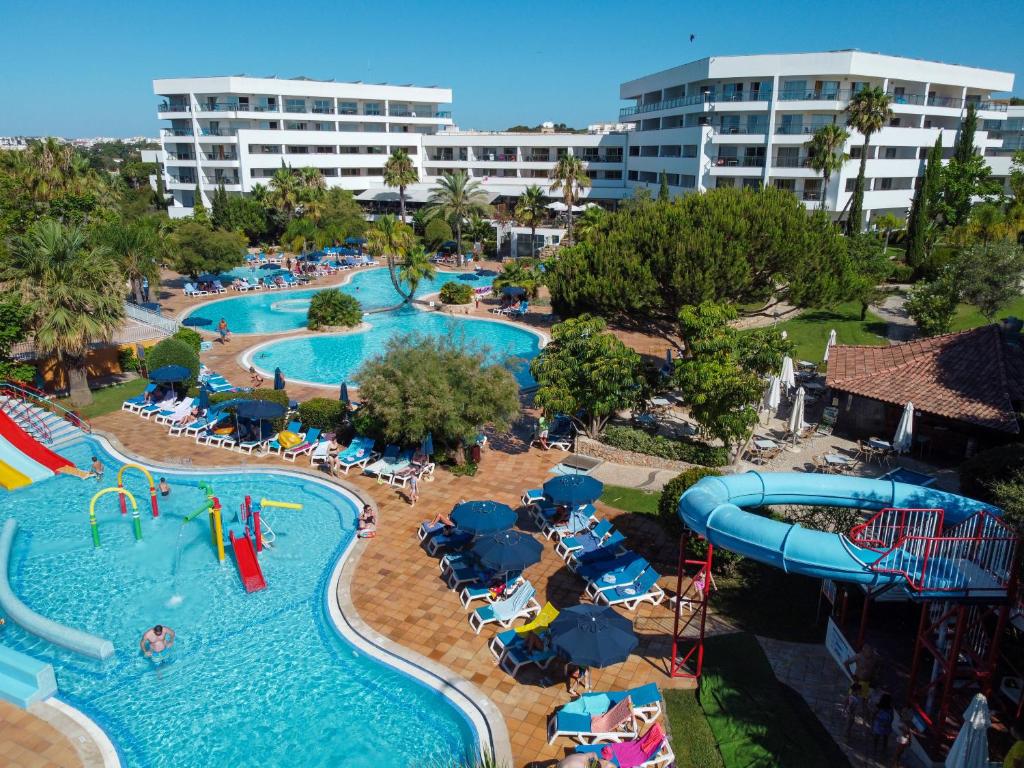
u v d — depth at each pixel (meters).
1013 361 27.39
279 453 27.80
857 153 66.81
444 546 20.27
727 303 28.83
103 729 14.02
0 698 14.77
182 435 29.61
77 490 24.75
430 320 52.81
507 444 28.78
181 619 17.52
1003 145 90.69
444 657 15.91
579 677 15.04
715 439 27.75
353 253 80.31
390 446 26.42
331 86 98.50
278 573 19.59
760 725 13.72
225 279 66.00
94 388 35.28
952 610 13.40
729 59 68.19
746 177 70.19
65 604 18.09
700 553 18.80
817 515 19.45
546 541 21.09
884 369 29.11
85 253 31.61
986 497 20.53
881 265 47.44
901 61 67.62
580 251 32.25
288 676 15.59
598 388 25.72
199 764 13.28
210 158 96.06
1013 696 13.84
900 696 14.35
